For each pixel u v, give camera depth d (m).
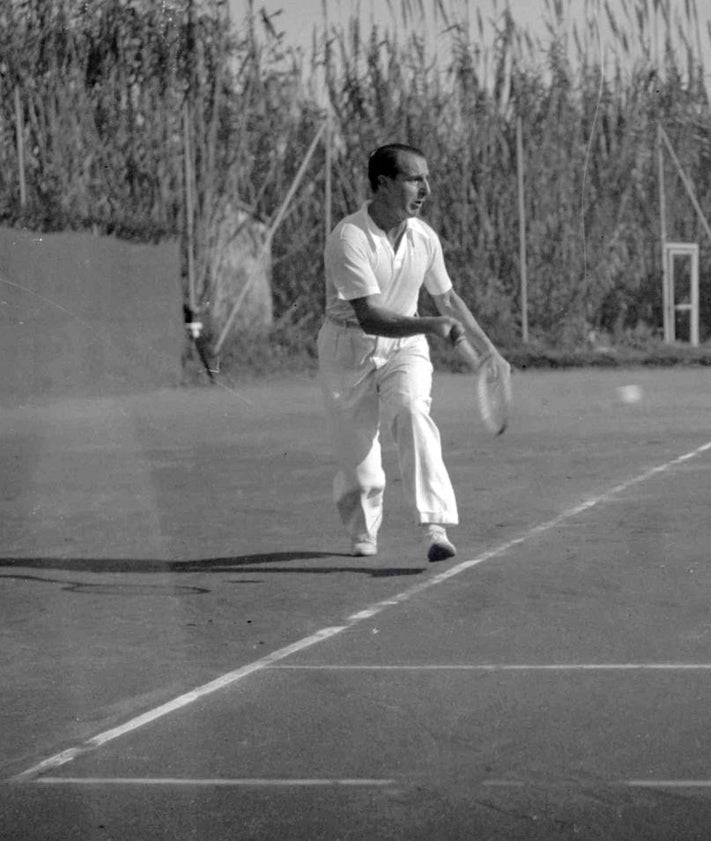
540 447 27.78
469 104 61.00
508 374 15.23
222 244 54.44
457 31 60.16
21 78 51.94
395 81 59.81
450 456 26.45
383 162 15.25
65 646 11.94
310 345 55.69
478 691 10.32
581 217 60.88
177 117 53.72
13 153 50.88
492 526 18.25
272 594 14.17
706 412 35.41
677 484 21.95
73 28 52.44
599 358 58.41
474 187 61.41
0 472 17.33
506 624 12.59
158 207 53.22
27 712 9.95
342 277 15.27
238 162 55.28
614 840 7.39
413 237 15.50
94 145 52.53
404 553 16.44
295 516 19.47
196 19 54.03
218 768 8.63
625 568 15.20
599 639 11.94
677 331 66.06
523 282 60.81
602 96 62.31
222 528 18.44
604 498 20.61
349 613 13.20
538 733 9.27
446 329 15.05
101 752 8.98
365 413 15.91
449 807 7.91
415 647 11.77
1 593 14.42
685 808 7.84
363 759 8.78
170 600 13.89
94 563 15.91
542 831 7.54
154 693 10.43
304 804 7.97
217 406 39.59
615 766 8.57
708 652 11.43
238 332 54.56
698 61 62.78
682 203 65.31
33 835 7.57
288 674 10.93
